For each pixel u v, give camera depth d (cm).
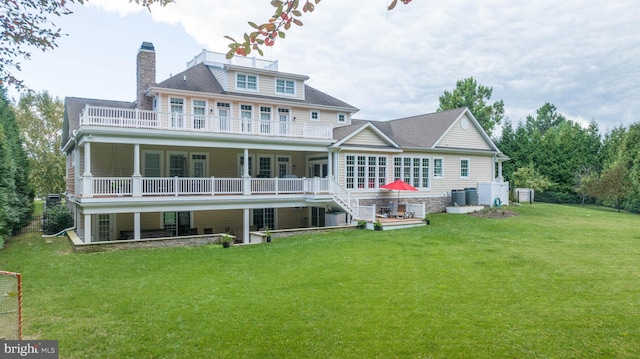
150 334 673
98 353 610
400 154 2389
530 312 758
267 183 1953
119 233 1941
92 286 948
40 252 1345
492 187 2516
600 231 1723
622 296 848
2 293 774
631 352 593
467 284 951
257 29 399
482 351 605
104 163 1944
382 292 892
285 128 2066
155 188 1691
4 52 559
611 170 2859
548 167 3544
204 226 2161
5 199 1441
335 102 2662
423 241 1530
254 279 1012
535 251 1320
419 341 639
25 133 3878
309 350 612
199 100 2086
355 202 2142
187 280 1005
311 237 1661
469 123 2708
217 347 625
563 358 580
